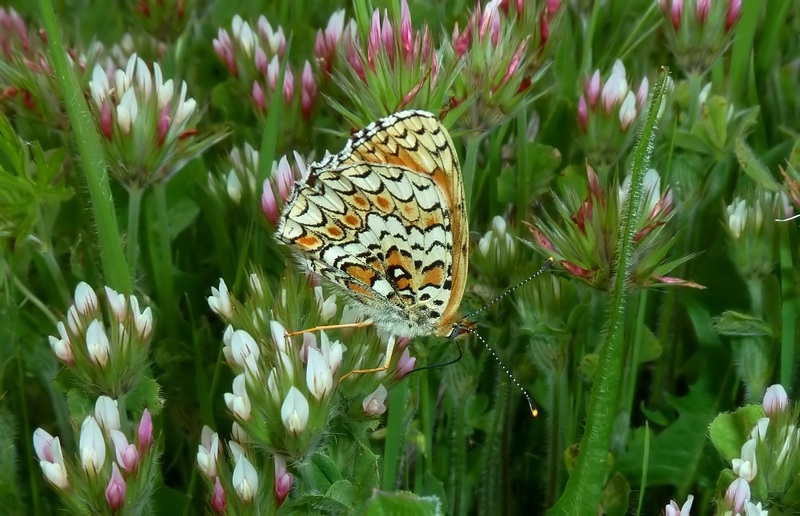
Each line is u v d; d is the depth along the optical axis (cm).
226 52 20
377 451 17
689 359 19
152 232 19
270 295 16
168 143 17
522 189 19
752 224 18
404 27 16
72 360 16
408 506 13
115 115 17
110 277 16
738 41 20
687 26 19
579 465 15
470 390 18
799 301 18
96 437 15
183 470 18
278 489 15
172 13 21
